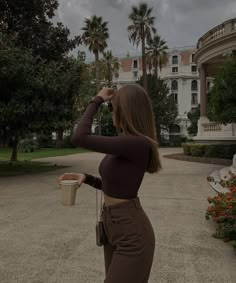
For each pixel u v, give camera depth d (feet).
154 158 6.61
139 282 6.29
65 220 20.24
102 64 153.99
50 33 52.01
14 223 19.65
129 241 6.30
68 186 7.53
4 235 17.22
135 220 6.36
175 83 231.50
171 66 236.84
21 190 32.17
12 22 50.83
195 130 180.24
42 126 44.80
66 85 43.34
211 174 42.83
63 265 13.21
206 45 68.39
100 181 7.89
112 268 6.31
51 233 17.52
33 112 40.75
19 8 50.31
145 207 23.85
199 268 12.98
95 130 145.07
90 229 18.20
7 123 44.11
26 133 50.03
